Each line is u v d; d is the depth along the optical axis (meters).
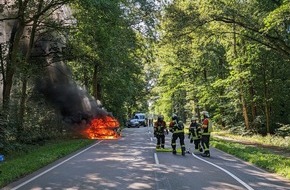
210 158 16.77
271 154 17.28
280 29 22.30
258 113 40.31
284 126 31.06
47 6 22.56
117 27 26.62
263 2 23.11
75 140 27.17
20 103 23.67
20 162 13.88
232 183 10.24
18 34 21.88
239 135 36.47
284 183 10.28
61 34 28.20
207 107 47.44
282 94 35.62
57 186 9.79
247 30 25.45
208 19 24.53
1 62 22.34
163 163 14.63
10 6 22.23
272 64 33.84
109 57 31.44
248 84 35.44
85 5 21.86
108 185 9.90
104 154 18.19
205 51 36.78
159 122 20.94
